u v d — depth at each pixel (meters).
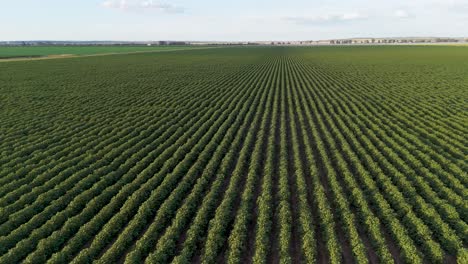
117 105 40.09
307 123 32.72
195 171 22.09
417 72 65.06
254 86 53.16
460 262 14.01
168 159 24.09
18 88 50.66
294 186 20.31
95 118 34.69
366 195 18.95
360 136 27.17
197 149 25.53
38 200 18.73
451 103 38.03
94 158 24.69
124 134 30.00
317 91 46.50
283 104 37.84
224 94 46.03
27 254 15.19
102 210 17.72
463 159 23.30
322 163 23.47
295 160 22.80
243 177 21.95
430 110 35.28
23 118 34.44
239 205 18.33
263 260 13.99
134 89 50.00
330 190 19.72
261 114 36.16
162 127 30.92
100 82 56.72
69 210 17.94
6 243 15.52
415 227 15.92
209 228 16.27
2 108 38.41
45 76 63.72
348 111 34.78
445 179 20.39
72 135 29.66
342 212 16.92
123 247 15.30
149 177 21.84
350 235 15.42
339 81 56.28
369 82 53.91
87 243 16.11
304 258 14.70
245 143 26.22
